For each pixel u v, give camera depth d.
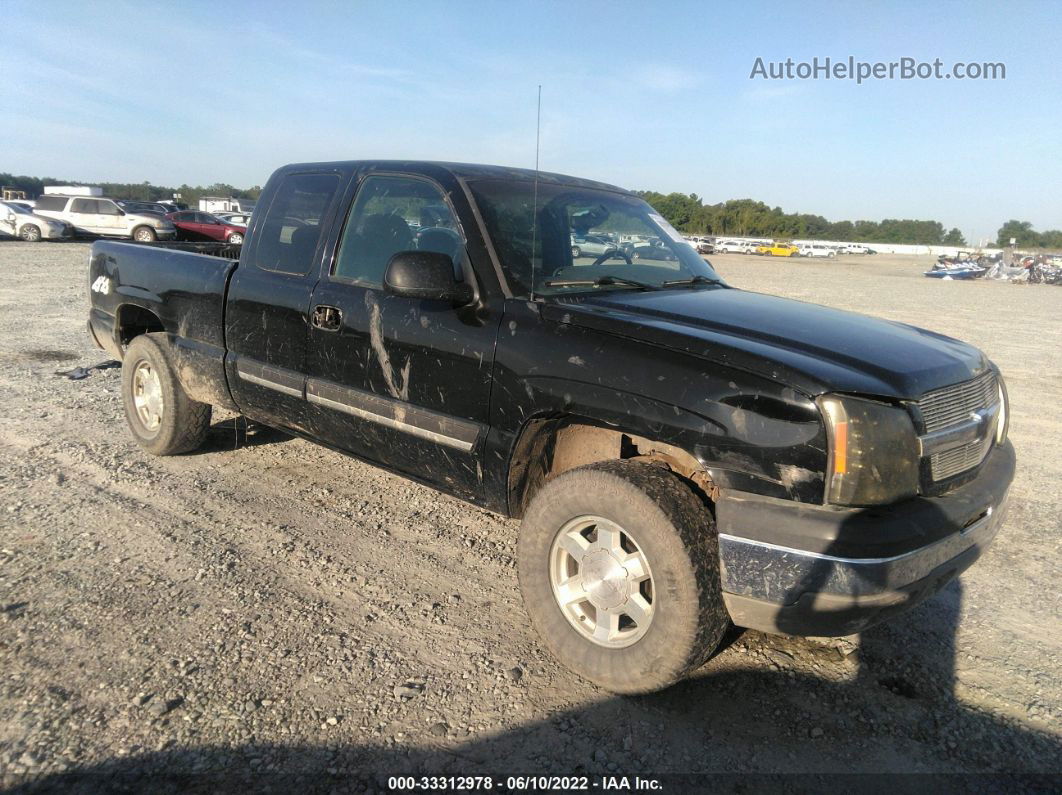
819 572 2.43
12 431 5.66
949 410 2.77
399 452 3.67
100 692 2.74
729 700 2.89
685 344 2.75
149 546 3.92
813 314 3.39
